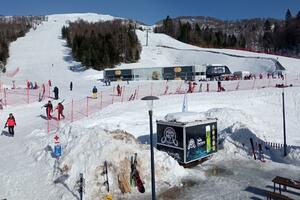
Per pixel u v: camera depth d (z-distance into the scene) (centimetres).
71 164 1440
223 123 2561
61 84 5506
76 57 8994
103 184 1365
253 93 3706
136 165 1443
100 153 1443
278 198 1262
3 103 3303
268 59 7806
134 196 1339
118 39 8788
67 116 2788
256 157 1867
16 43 11406
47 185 1391
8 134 2230
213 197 1327
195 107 3194
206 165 1762
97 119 2620
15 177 1461
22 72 7962
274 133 2702
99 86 4959
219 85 4103
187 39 12862
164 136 1781
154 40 11394
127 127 2431
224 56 8856
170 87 4531
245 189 1414
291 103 3503
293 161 1825
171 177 1506
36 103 3306
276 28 16338
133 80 6081
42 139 1875
